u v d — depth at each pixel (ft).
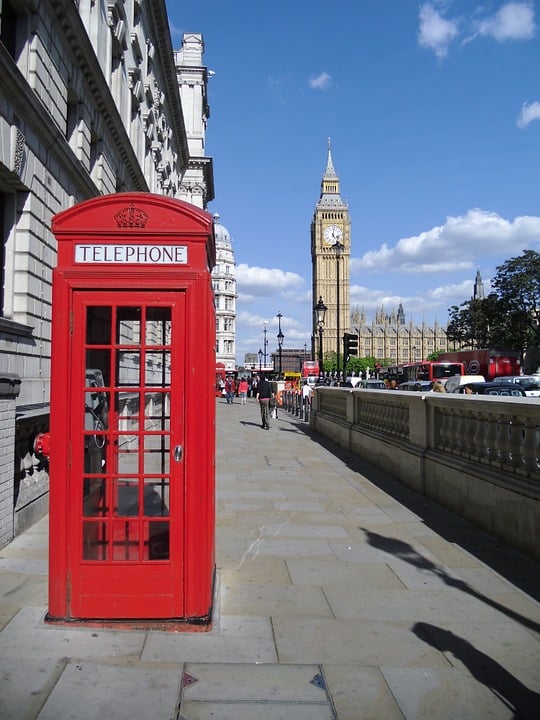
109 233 13.66
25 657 12.09
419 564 18.79
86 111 50.16
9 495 20.30
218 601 15.58
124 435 14.21
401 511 25.89
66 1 40.55
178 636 13.29
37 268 38.11
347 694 11.11
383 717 10.41
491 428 22.54
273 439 56.24
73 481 13.61
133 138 77.66
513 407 20.38
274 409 87.81
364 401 43.75
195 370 13.76
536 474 19.54
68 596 13.55
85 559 13.74
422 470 29.09
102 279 13.64
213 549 16.34
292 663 12.23
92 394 14.07
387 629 14.03
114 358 13.87
